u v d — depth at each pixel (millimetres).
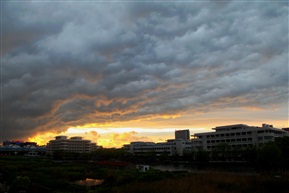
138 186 41750
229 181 45750
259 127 153500
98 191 43938
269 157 98688
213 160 159625
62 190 46500
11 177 55375
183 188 38281
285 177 48156
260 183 43844
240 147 141000
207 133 173375
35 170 78812
